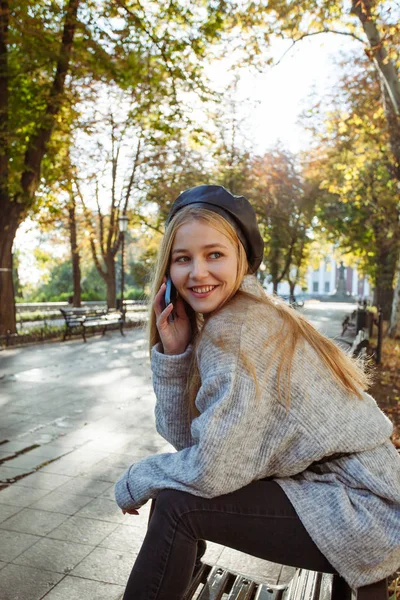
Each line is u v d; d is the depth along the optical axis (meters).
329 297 76.50
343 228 30.25
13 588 2.79
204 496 1.51
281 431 1.51
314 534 1.47
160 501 1.55
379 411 1.64
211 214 1.69
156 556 1.52
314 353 1.59
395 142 12.59
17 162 14.72
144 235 32.38
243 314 1.61
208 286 1.69
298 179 30.14
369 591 1.49
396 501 1.50
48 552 3.18
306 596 1.85
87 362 11.61
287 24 10.87
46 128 13.93
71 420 6.48
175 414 1.75
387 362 11.06
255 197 29.20
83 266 54.94
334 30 11.57
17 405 7.33
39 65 13.40
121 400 7.69
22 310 35.12
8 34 12.93
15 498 4.02
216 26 11.48
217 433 1.45
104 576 2.93
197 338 1.67
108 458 5.00
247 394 1.47
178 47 12.32
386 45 9.22
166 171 26.50
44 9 12.33
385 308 28.38
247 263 1.81
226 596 2.40
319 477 1.56
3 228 15.20
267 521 1.51
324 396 1.53
